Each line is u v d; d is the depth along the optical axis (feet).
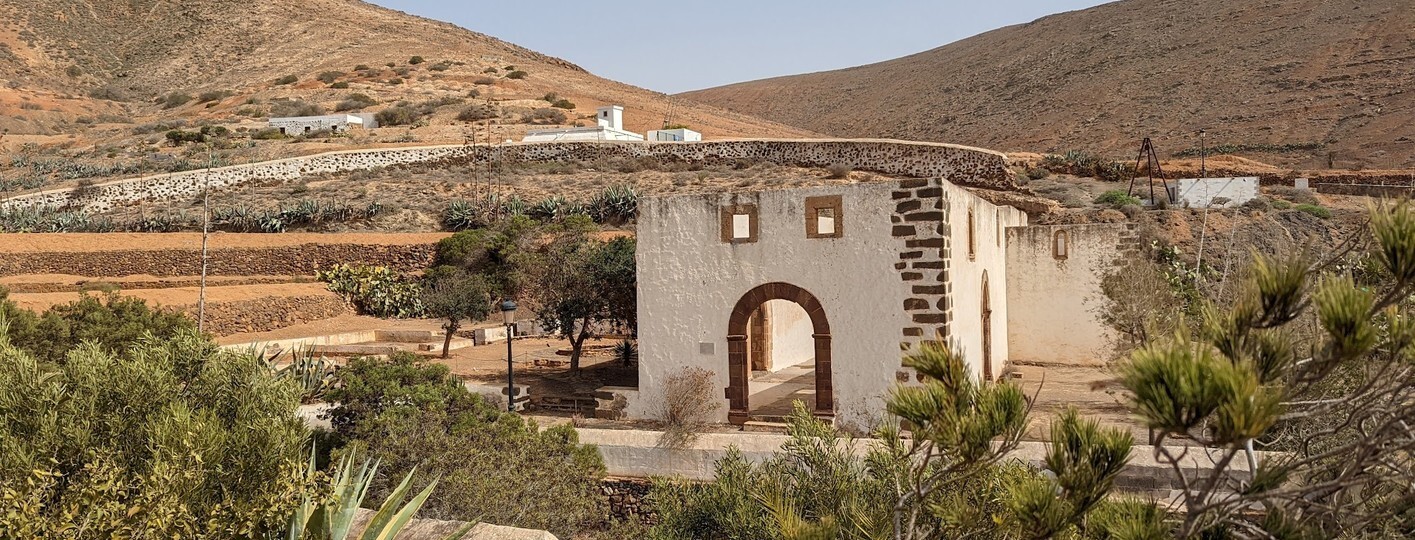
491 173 195.83
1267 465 16.84
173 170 204.13
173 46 440.45
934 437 17.39
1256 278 14.79
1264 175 181.68
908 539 18.67
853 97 531.91
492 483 41.57
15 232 145.89
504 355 102.12
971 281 67.77
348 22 469.57
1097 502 16.17
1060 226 89.97
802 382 79.05
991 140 351.67
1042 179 192.03
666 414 62.80
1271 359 14.21
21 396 26.08
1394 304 15.61
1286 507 16.17
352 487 33.19
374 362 54.54
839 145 199.93
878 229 58.18
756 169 195.52
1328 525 18.81
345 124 261.44
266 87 348.79
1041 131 336.70
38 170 218.38
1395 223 13.48
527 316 130.21
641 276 64.23
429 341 112.78
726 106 588.50
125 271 133.18
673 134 227.81
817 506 30.63
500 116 272.31
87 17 458.50
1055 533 15.78
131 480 26.03
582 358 97.55
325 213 157.99
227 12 469.16
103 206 177.37
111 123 323.16
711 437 53.21
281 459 27.73
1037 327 90.84
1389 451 14.89
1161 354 13.01
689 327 62.80
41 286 113.19
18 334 55.93
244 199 175.63
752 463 41.01
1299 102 279.49
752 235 61.52
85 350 30.58
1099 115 330.54
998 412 17.04
